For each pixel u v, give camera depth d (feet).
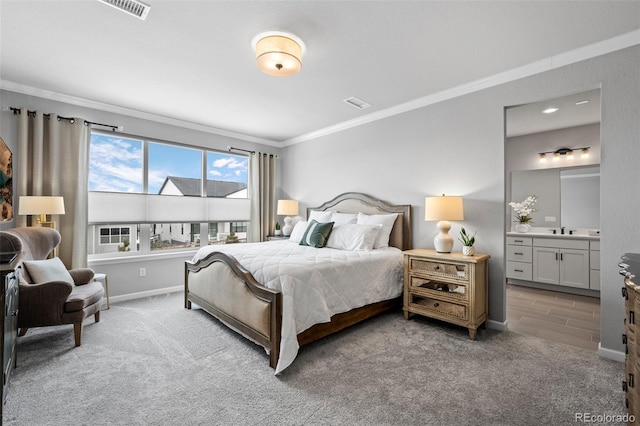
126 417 5.36
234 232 16.79
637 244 7.31
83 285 9.71
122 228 13.08
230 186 16.70
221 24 7.04
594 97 11.39
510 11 6.54
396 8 6.47
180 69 9.25
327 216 13.89
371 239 11.29
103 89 10.77
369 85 10.43
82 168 11.48
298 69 7.87
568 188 15.53
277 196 18.69
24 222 10.12
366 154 13.87
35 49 8.13
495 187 9.80
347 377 6.70
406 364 7.29
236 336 8.95
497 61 8.75
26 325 7.67
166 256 13.80
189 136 14.83
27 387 6.24
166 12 6.60
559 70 8.50
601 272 7.75
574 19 6.79
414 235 12.03
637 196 7.31
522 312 11.45
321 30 7.26
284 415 5.43
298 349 7.68
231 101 11.91
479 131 10.18
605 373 6.86
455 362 7.40
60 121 11.14
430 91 10.96
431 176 11.50
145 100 11.80
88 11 6.57
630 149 7.39
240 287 8.34
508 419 5.33
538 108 12.56
